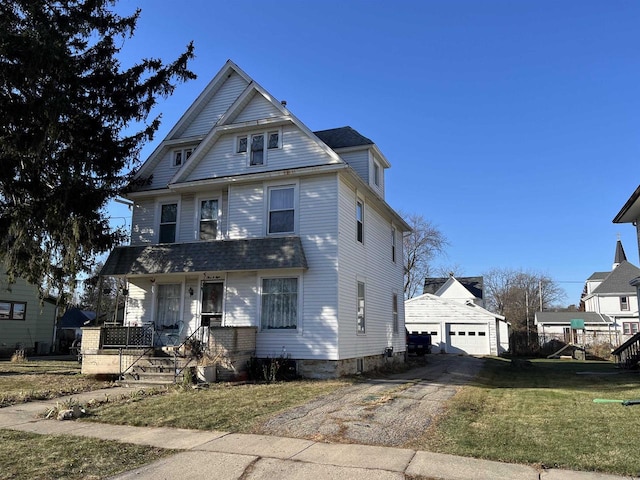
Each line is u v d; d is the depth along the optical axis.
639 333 19.83
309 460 6.17
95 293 45.38
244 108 17.12
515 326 46.34
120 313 45.25
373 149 19.75
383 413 9.03
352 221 16.72
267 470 5.81
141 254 16.92
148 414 9.05
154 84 15.76
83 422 8.52
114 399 10.70
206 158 17.36
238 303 15.91
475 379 15.49
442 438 7.19
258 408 9.51
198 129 18.73
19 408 9.95
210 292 16.67
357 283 16.94
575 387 13.45
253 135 16.86
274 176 15.84
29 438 7.44
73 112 13.67
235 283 16.09
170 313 17.06
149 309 17.25
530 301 71.88
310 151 15.91
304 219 15.56
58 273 15.48
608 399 10.84
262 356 15.14
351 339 15.91
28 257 14.79
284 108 16.27
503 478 5.46
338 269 14.98
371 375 16.05
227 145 17.14
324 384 13.12
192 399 10.53
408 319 35.56
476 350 33.88
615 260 66.25
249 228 16.17
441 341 34.62
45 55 11.98
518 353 37.75
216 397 10.78
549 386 13.74
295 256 14.88
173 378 13.23
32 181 13.68
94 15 14.54
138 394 11.28
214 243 16.14
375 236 19.67
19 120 12.55
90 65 14.87
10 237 14.01
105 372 14.76
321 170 15.34
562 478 5.45
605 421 8.33
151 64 15.93
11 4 12.69
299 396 10.93
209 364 13.55
